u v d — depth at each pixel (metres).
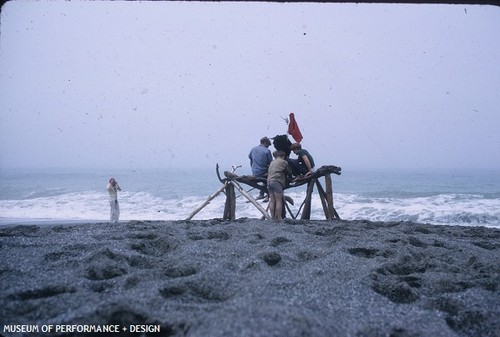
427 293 3.49
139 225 6.86
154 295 3.04
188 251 4.56
